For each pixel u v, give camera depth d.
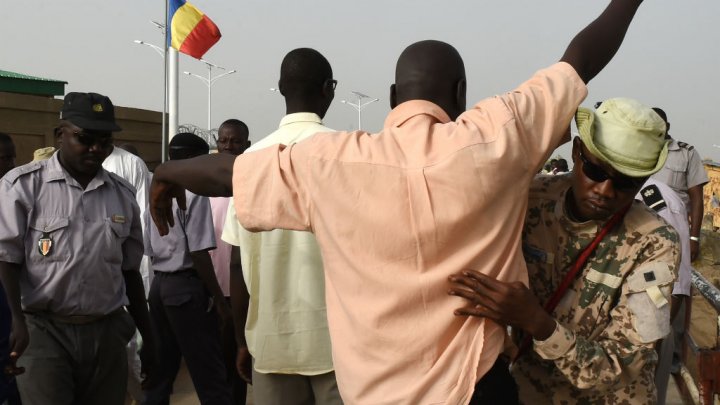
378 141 1.86
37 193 3.67
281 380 3.16
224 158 2.01
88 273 3.70
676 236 2.17
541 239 2.28
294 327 3.08
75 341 3.71
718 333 3.46
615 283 2.18
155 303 5.08
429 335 1.84
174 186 2.12
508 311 1.84
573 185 2.18
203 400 4.98
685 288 4.44
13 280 3.56
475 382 1.84
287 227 1.93
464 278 1.81
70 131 3.65
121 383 3.96
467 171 1.76
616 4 2.03
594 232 2.20
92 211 3.77
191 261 4.93
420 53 2.21
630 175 2.00
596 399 2.29
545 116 1.84
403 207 1.79
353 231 1.83
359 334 1.88
